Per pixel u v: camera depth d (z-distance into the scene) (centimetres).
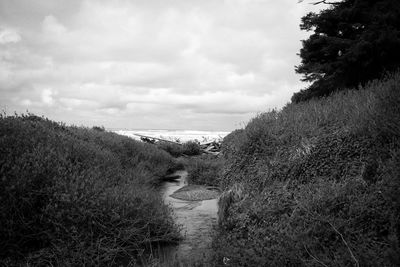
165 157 1469
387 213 372
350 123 607
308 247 370
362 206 401
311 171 560
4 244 429
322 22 1055
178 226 584
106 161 808
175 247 523
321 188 483
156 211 604
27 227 453
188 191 968
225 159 1038
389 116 507
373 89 725
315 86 1117
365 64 892
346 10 1005
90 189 552
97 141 1067
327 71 1030
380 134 509
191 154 2031
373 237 363
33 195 493
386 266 300
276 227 452
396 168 406
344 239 372
